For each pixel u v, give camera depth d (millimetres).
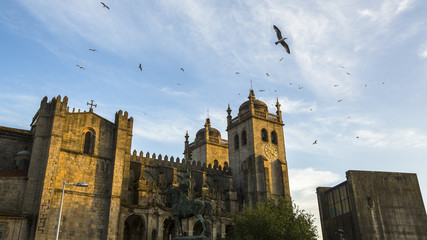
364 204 84500
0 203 54250
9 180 55812
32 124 73812
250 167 86688
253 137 88750
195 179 82938
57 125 59250
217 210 77188
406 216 84812
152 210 65062
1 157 65125
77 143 62000
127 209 63344
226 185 86500
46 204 54281
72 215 57281
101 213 60250
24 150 65750
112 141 66000
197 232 77500
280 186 87812
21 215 53156
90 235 58000
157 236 64062
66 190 57969
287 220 60625
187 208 41375
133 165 74000
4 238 50688
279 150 92375
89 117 64812
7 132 66250
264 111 94812
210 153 105125
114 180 62000
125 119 67750
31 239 52344
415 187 88500
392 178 88625
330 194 97500
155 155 81125
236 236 62188
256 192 83062
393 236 82188
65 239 55406
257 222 59562
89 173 61375
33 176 56500
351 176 86875
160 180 77250
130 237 68125
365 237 81062
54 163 56906
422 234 83625
